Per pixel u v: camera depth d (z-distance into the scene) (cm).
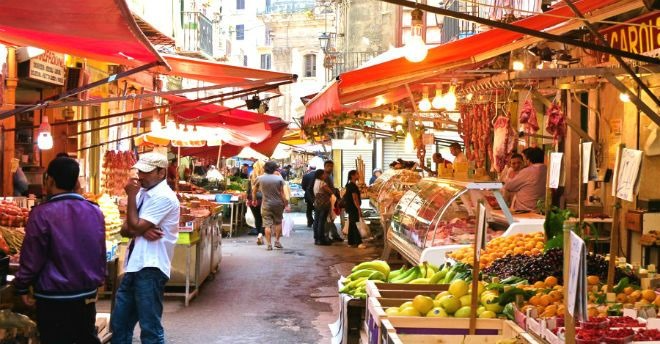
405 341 577
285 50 5991
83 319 647
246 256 1731
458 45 940
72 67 1499
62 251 629
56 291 629
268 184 1869
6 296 670
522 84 1214
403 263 1345
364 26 3650
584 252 385
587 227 1089
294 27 5975
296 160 4881
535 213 1081
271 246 1870
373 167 3425
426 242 1006
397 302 650
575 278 390
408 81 1039
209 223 1338
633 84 1070
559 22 873
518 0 1472
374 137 2859
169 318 1048
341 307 788
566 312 413
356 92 1170
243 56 6425
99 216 658
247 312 1095
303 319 1051
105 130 1916
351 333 749
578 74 902
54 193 646
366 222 2062
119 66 1806
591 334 486
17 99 1455
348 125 2094
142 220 749
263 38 7238
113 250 940
